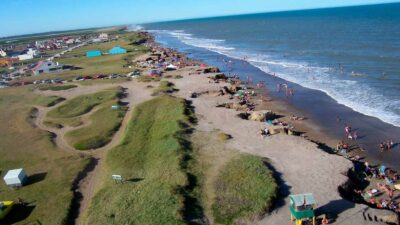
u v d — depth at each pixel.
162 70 112.56
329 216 32.88
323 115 65.50
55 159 52.06
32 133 63.59
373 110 64.38
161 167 44.16
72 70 129.12
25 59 178.25
